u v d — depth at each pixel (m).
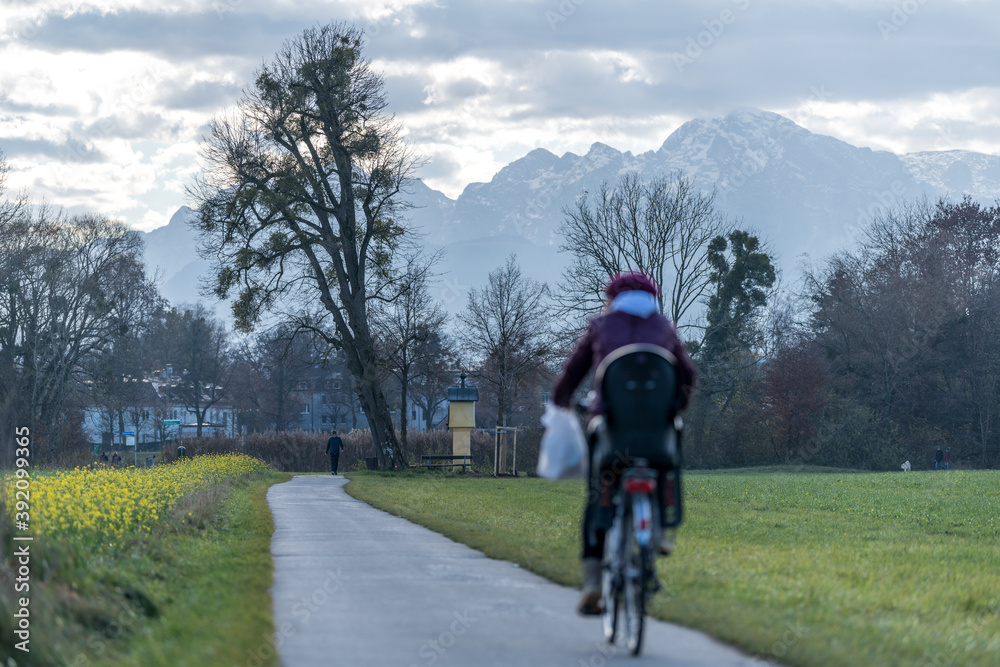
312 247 85.62
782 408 133.75
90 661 11.35
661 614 14.12
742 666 11.03
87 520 23.52
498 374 113.75
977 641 13.55
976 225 142.62
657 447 11.38
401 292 89.38
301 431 137.88
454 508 40.09
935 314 130.50
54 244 112.69
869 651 11.95
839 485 68.81
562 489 58.94
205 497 36.84
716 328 125.69
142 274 126.31
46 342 111.94
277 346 92.00
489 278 112.81
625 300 12.17
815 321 145.00
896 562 24.36
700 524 36.00
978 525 39.22
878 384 137.88
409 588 17.16
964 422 135.00
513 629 13.27
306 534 28.62
